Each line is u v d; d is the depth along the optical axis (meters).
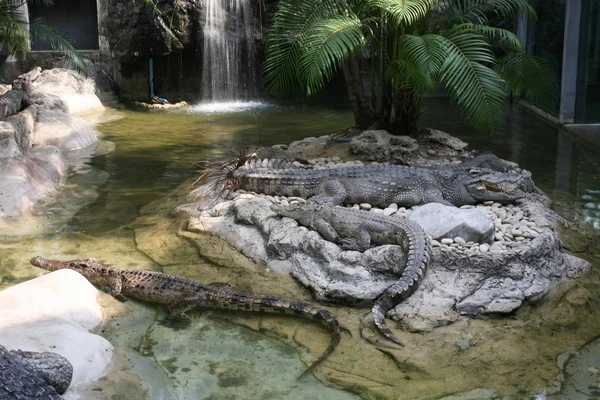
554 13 11.62
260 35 14.59
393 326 4.42
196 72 14.36
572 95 10.98
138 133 10.65
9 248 5.71
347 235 5.23
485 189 6.10
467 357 4.07
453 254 4.87
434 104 13.62
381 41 7.91
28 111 9.41
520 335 4.34
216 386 3.78
